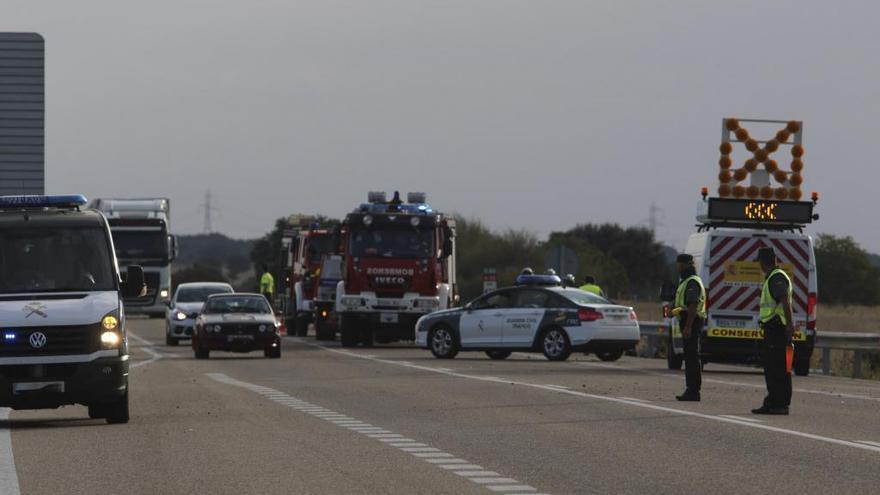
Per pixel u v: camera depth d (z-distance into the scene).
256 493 22.86
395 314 82.56
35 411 40.19
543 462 26.92
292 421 35.44
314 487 23.52
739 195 64.25
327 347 85.56
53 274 36.09
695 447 29.56
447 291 83.69
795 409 39.97
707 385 50.50
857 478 24.72
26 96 64.44
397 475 25.02
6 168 64.31
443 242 83.31
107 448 29.58
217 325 69.69
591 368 61.25
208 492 23.00
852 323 115.44
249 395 44.50
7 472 25.70
